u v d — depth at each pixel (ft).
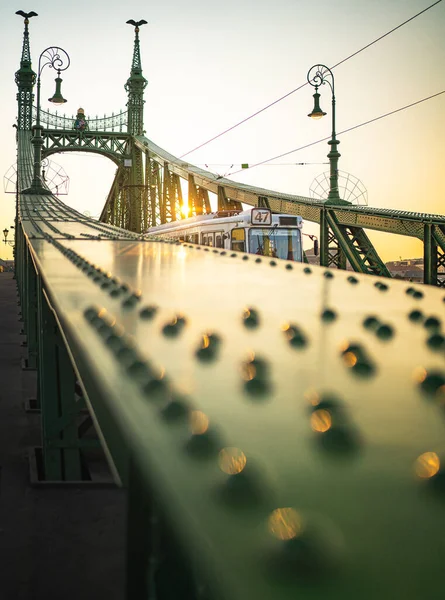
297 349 6.18
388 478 2.92
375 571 2.25
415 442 3.38
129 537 3.79
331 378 4.91
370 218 73.82
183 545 2.60
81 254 21.59
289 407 4.08
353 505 2.66
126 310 8.84
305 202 89.20
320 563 2.24
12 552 17.94
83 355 6.10
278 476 2.94
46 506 21.47
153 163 209.36
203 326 7.52
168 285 12.47
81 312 8.54
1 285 125.59
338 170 82.53
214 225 70.28
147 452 3.36
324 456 3.18
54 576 16.57
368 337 6.99
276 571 2.25
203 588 2.43
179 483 2.94
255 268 16.57
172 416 3.85
